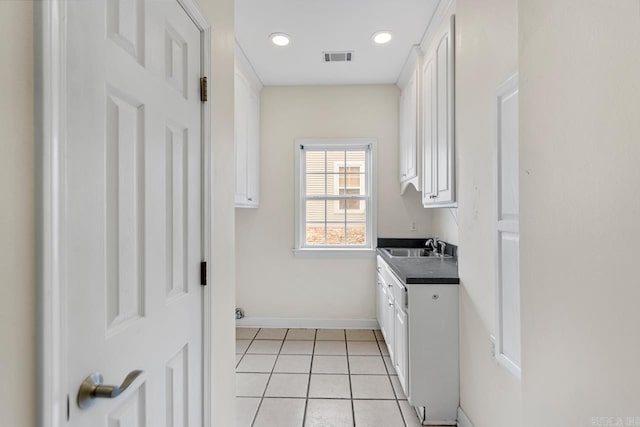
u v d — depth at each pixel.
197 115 1.25
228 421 1.58
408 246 3.51
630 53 0.52
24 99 0.55
